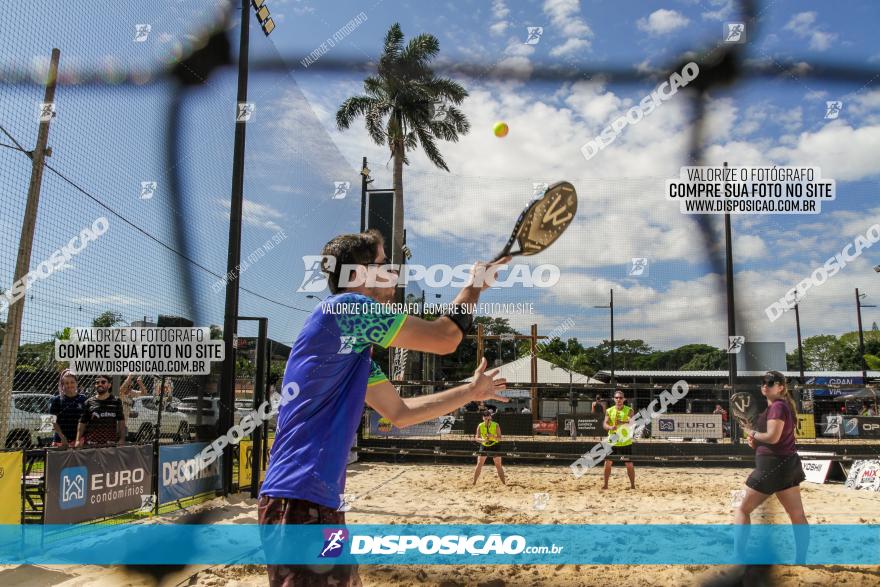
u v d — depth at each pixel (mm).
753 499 4473
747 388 7715
